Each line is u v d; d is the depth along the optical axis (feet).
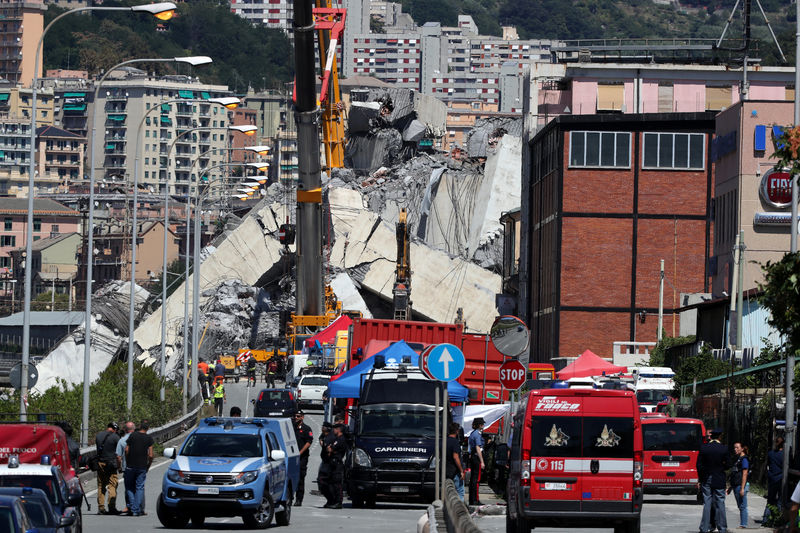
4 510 156.66
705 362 548.31
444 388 264.31
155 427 579.48
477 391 429.79
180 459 277.64
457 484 302.25
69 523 183.93
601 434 244.63
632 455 244.22
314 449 565.94
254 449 282.36
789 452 309.01
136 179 568.00
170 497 272.31
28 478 197.36
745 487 290.97
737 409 436.35
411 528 277.85
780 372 445.37
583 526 248.73
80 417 480.23
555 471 244.63
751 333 595.06
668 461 374.43
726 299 624.18
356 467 333.83
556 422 245.45
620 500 243.60
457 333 438.81
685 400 548.72
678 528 293.43
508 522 266.77
